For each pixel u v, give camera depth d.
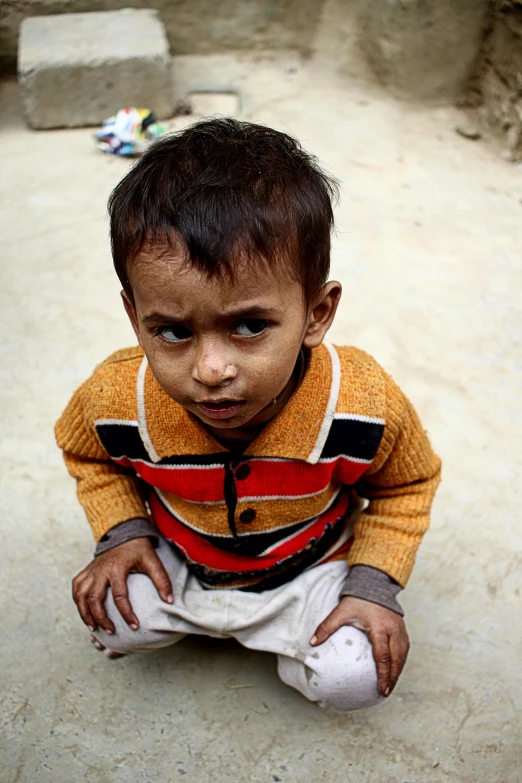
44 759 1.39
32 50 3.71
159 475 1.26
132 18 4.10
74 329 2.43
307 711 1.47
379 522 1.37
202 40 4.45
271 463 1.20
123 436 1.26
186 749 1.41
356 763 1.39
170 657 1.56
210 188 0.97
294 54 4.46
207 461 1.21
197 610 1.38
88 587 1.36
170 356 1.01
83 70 3.61
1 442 2.03
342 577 1.39
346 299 2.56
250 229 0.94
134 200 0.99
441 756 1.40
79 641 1.59
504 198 3.17
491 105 3.64
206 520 1.29
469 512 1.85
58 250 2.82
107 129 3.46
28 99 3.65
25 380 2.23
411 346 2.36
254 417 1.18
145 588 1.36
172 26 4.39
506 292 2.62
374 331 2.42
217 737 1.42
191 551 1.38
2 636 1.59
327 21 4.39
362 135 3.62
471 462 1.98
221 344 0.98
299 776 1.37
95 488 1.42
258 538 1.30
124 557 1.36
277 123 3.72
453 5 3.62
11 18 4.14
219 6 4.36
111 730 1.43
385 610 1.29
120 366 1.28
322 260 1.06
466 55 3.74
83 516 1.85
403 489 1.38
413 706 1.48
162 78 3.70
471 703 1.48
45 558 1.75
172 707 1.47
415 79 3.81
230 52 4.46
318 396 1.18
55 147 3.57
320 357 1.21
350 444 1.22
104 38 3.83
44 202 3.12
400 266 2.74
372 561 1.33
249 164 1.02
